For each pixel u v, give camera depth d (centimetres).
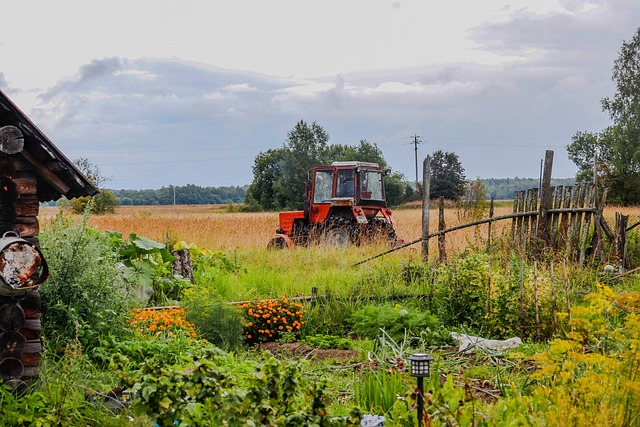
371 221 2259
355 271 1559
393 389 704
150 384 495
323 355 1043
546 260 1362
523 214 1478
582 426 525
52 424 631
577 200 1408
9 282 679
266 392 491
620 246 1372
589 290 1198
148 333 976
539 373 619
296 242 2223
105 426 641
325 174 2330
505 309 1092
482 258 1263
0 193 711
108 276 948
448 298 1188
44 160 721
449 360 949
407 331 1101
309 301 1301
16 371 705
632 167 6012
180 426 511
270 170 8931
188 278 1476
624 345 655
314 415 498
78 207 3175
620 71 6194
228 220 3422
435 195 9156
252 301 1226
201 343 964
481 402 714
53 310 882
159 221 2900
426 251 1566
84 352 850
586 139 7925
